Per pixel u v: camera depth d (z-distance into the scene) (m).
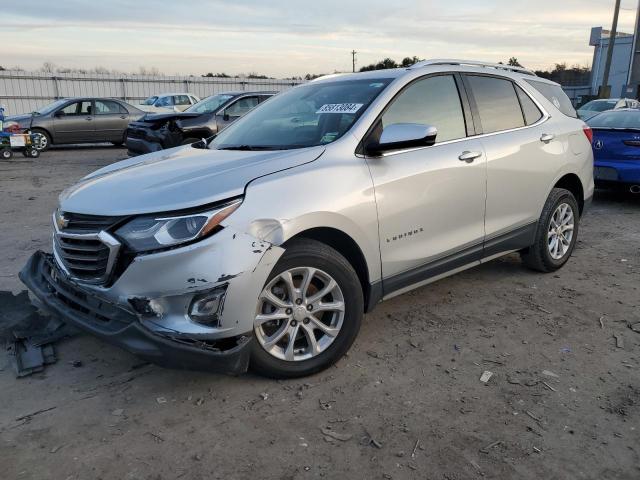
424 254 3.82
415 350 3.69
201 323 2.85
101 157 15.38
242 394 3.15
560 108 5.25
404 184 3.60
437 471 2.53
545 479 2.48
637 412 2.98
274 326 3.21
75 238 3.05
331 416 2.94
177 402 3.07
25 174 11.76
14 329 3.77
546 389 3.21
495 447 2.69
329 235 3.35
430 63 4.18
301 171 3.20
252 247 2.87
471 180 4.07
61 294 3.25
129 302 2.84
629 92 33.72
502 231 4.47
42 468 2.54
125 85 30.39
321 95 4.12
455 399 3.11
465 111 4.25
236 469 2.54
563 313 4.29
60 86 28.66
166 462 2.59
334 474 2.51
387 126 3.53
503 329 4.01
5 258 5.56
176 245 2.79
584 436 2.78
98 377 3.32
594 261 5.62
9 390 3.17
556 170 4.89
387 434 2.79
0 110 14.58
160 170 3.43
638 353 3.65
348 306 3.36
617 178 8.00
